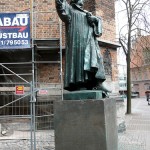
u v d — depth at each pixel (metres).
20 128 11.91
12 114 12.17
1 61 12.56
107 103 5.32
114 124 5.67
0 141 11.12
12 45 11.38
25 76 12.57
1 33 11.36
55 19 12.44
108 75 13.63
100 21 5.86
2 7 12.33
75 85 5.72
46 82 12.46
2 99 12.23
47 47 12.11
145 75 71.12
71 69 5.62
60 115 5.28
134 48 23.61
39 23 12.37
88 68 5.51
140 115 21.84
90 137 5.15
